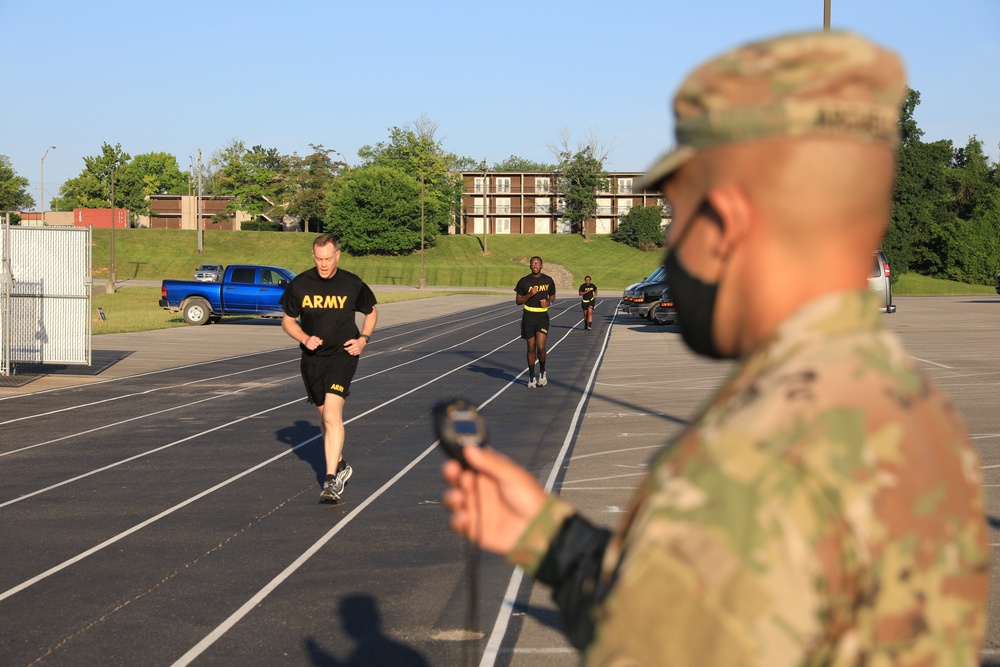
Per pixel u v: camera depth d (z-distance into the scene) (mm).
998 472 8398
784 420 929
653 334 28625
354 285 8016
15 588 5742
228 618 5230
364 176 101438
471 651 4656
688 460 971
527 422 11977
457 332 31094
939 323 30359
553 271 95188
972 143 107625
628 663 908
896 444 919
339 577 5930
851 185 999
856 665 879
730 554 877
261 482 8719
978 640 980
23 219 113938
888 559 885
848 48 982
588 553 1145
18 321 16859
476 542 1217
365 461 9703
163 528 7117
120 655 4727
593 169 112250
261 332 29312
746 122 998
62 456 9984
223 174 126500
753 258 1043
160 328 30719
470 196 118812
